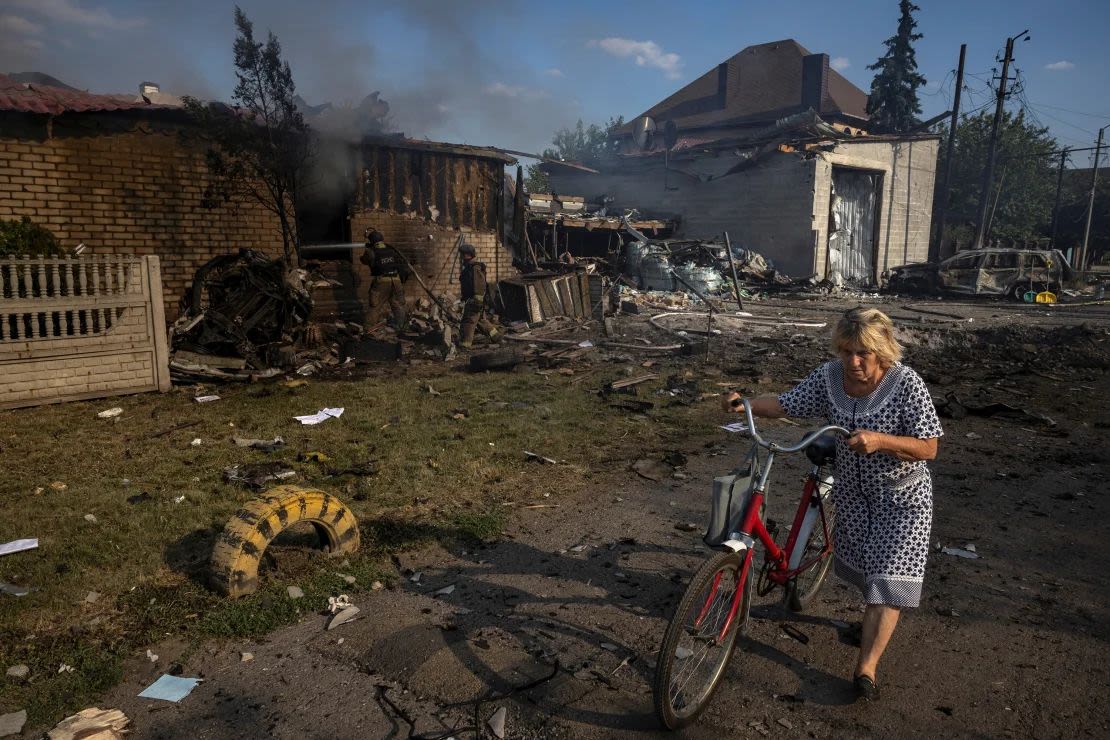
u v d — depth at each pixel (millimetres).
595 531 4684
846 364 2812
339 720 2809
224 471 5539
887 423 2801
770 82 39688
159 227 11586
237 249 12359
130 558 4094
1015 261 21703
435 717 2834
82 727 2691
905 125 37469
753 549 2998
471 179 15469
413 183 14539
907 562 2852
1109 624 3531
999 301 21297
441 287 15180
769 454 2869
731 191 25281
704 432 7051
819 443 3037
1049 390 9125
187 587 3787
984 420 7566
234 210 12250
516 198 17312
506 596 3812
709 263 22156
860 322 2742
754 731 2770
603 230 22938
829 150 23516
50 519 4613
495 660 3217
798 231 23750
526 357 10703
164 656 3221
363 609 3662
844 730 2775
